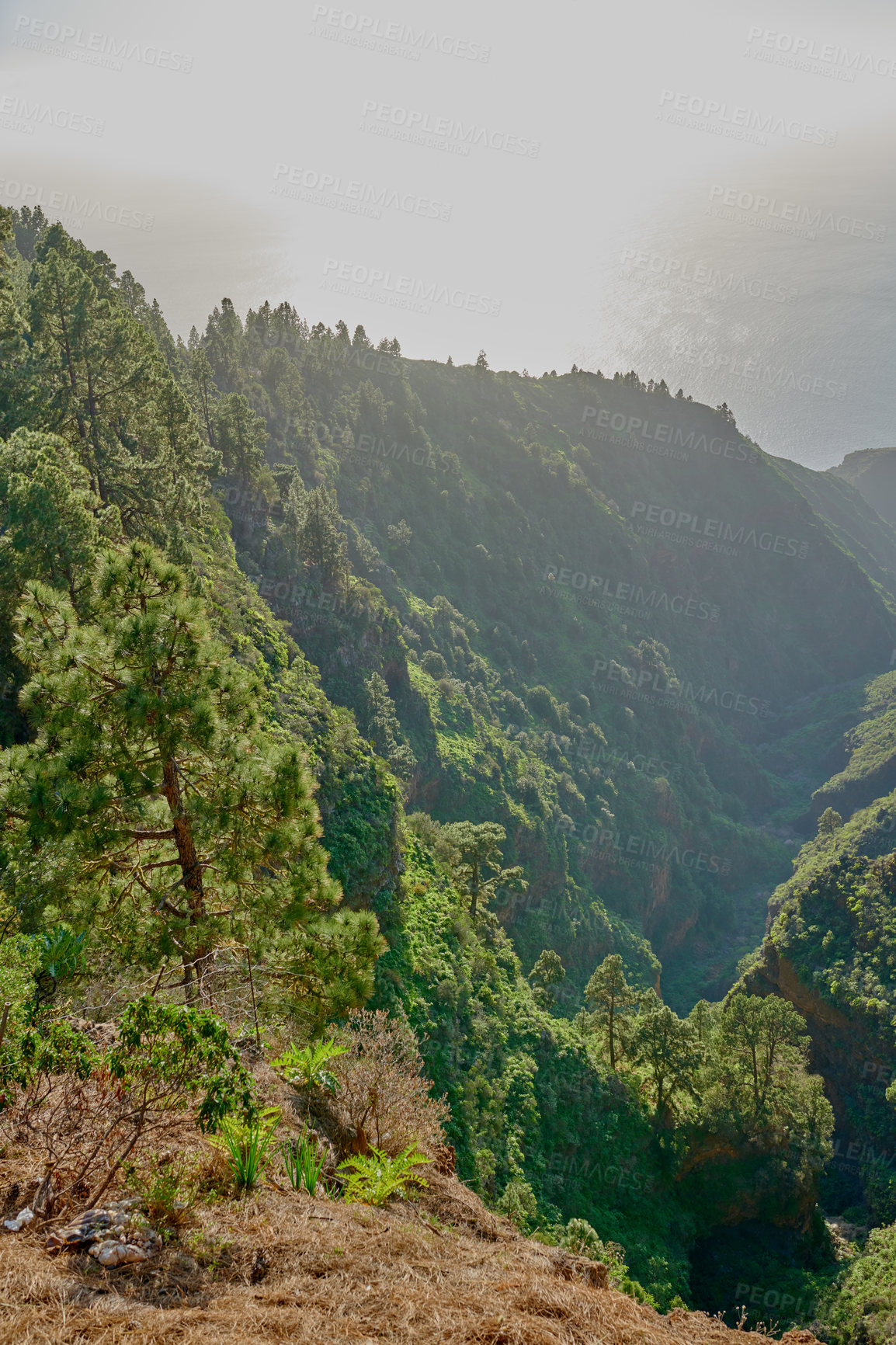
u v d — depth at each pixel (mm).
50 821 12969
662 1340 6547
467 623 152750
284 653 51750
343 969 14133
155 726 13805
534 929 96188
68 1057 7270
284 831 14320
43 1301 5332
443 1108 12383
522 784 111875
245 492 81688
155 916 14031
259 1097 9984
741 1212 52188
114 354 42875
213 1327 5293
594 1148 46406
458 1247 7965
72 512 26500
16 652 14828
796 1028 56906
